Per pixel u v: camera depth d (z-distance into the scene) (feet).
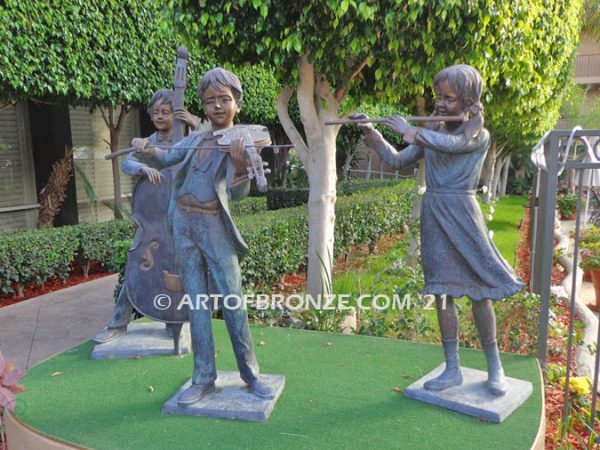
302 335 12.59
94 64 23.02
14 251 20.27
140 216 11.18
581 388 10.44
